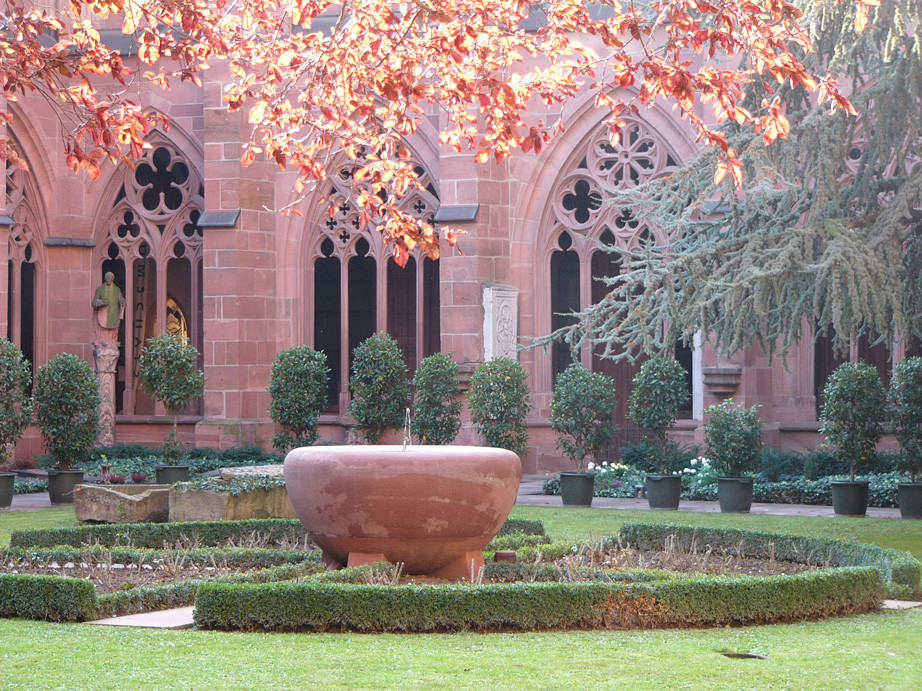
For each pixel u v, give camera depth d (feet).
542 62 81.56
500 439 70.95
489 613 27.63
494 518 34.30
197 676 22.04
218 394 85.40
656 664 23.54
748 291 52.95
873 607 31.94
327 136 39.09
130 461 75.41
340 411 88.58
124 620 29.19
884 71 56.85
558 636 27.02
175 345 74.33
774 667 23.47
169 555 38.93
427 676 22.15
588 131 82.02
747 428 62.44
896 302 50.62
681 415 89.04
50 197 91.15
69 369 68.49
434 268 111.65
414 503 33.22
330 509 33.88
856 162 74.69
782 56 33.30
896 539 49.37
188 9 36.65
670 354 64.08
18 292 89.15
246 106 85.71
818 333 56.54
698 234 59.62
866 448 59.67
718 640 26.71
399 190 38.81
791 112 55.21
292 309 88.17
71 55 34.04
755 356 75.20
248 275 85.87
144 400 104.78
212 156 85.92
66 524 54.60
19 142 89.04
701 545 44.52
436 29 36.29
